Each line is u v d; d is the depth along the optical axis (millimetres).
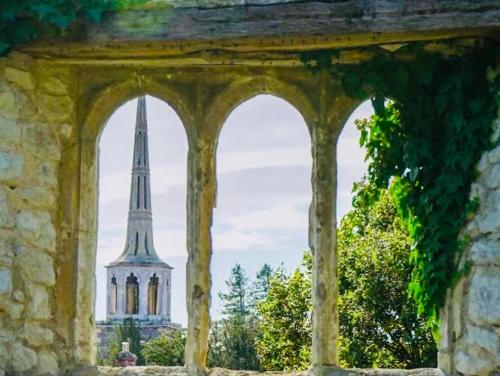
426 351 23672
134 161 57875
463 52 8828
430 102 9195
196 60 9164
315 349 9203
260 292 49062
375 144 9680
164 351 38156
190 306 9344
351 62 9250
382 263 24141
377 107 9234
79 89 9516
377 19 8195
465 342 8617
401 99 9258
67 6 8336
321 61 9055
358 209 12078
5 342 8523
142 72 9539
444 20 8125
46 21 8297
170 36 8406
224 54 8961
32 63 9016
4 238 8609
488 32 8250
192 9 8398
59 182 9297
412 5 8156
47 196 9109
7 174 8680
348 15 8219
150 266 55719
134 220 56844
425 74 9070
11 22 8398
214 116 9578
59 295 9203
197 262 9367
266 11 8320
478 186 8609
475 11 8078
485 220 8453
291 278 26969
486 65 8742
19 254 8750
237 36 8352
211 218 9484
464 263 8672
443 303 8969
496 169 8430
